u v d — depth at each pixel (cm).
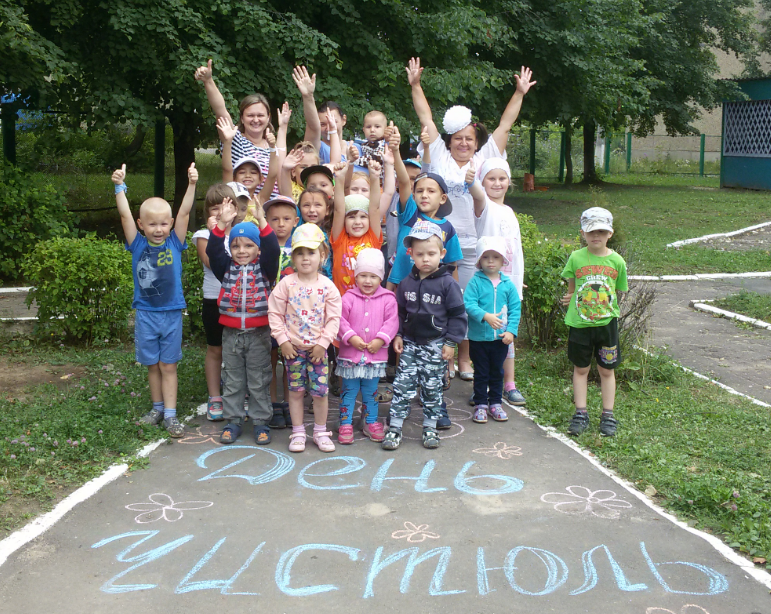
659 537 384
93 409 546
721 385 671
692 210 2028
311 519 400
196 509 411
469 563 357
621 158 3722
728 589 338
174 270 520
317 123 644
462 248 614
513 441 520
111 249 776
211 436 522
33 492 416
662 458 478
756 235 1661
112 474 450
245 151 611
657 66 2511
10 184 1048
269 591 333
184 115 1370
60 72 1031
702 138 3384
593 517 405
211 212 516
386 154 553
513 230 606
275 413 551
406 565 355
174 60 1130
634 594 333
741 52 2847
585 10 1788
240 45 1173
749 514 403
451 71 1434
